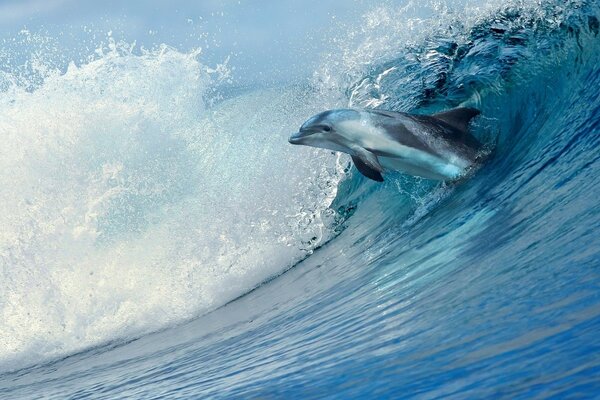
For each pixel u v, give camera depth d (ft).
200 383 37.70
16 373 67.92
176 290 73.10
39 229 82.79
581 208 34.06
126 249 79.61
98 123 96.48
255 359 38.88
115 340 69.62
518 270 29.58
